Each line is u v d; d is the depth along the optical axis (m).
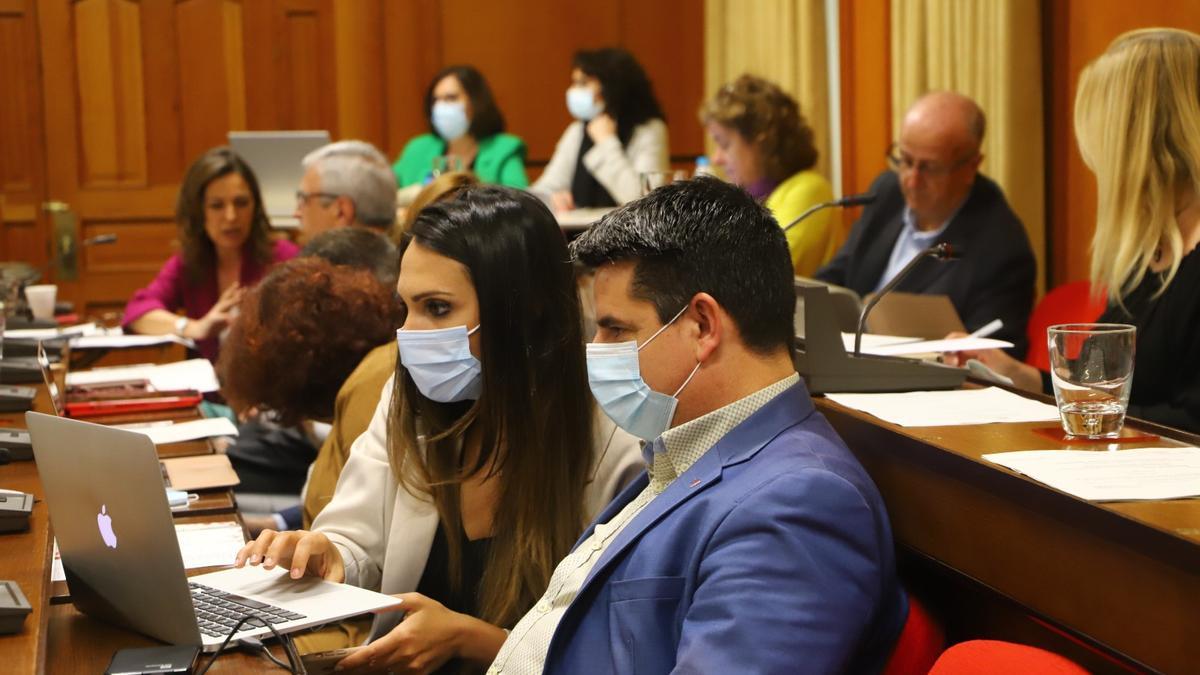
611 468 1.85
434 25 6.84
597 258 1.47
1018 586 1.38
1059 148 3.78
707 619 1.29
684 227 1.43
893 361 1.91
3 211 6.62
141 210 6.73
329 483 2.20
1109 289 2.20
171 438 2.54
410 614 1.69
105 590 1.52
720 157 4.33
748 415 1.44
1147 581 1.18
